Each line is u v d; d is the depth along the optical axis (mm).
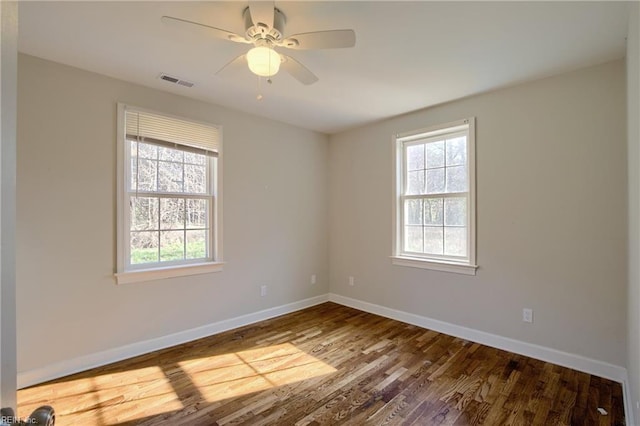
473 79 2646
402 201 3684
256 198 3619
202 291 3150
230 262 3371
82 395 2125
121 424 1845
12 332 557
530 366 2520
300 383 2289
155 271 2818
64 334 2387
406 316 3568
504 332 2842
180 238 3064
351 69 2471
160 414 1937
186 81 2699
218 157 3273
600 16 1798
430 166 3457
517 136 2764
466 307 3090
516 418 1894
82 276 2473
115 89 2637
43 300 2307
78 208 2457
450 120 3189
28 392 2148
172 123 2957
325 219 4418
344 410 1981
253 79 2654
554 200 2578
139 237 2801
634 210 1667
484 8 1731
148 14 1801
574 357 2473
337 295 4363
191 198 3139
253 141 3586
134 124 2738
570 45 2117
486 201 2949
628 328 2086
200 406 2018
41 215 2305
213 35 1739
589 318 2414
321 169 4371
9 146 543
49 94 2340
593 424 1834
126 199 2695
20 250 2225
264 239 3699
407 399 2092
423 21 1852
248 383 2289
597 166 2385
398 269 3654
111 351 2596
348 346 2922
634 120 1636
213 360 2637
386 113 3521
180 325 2992
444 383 2281
